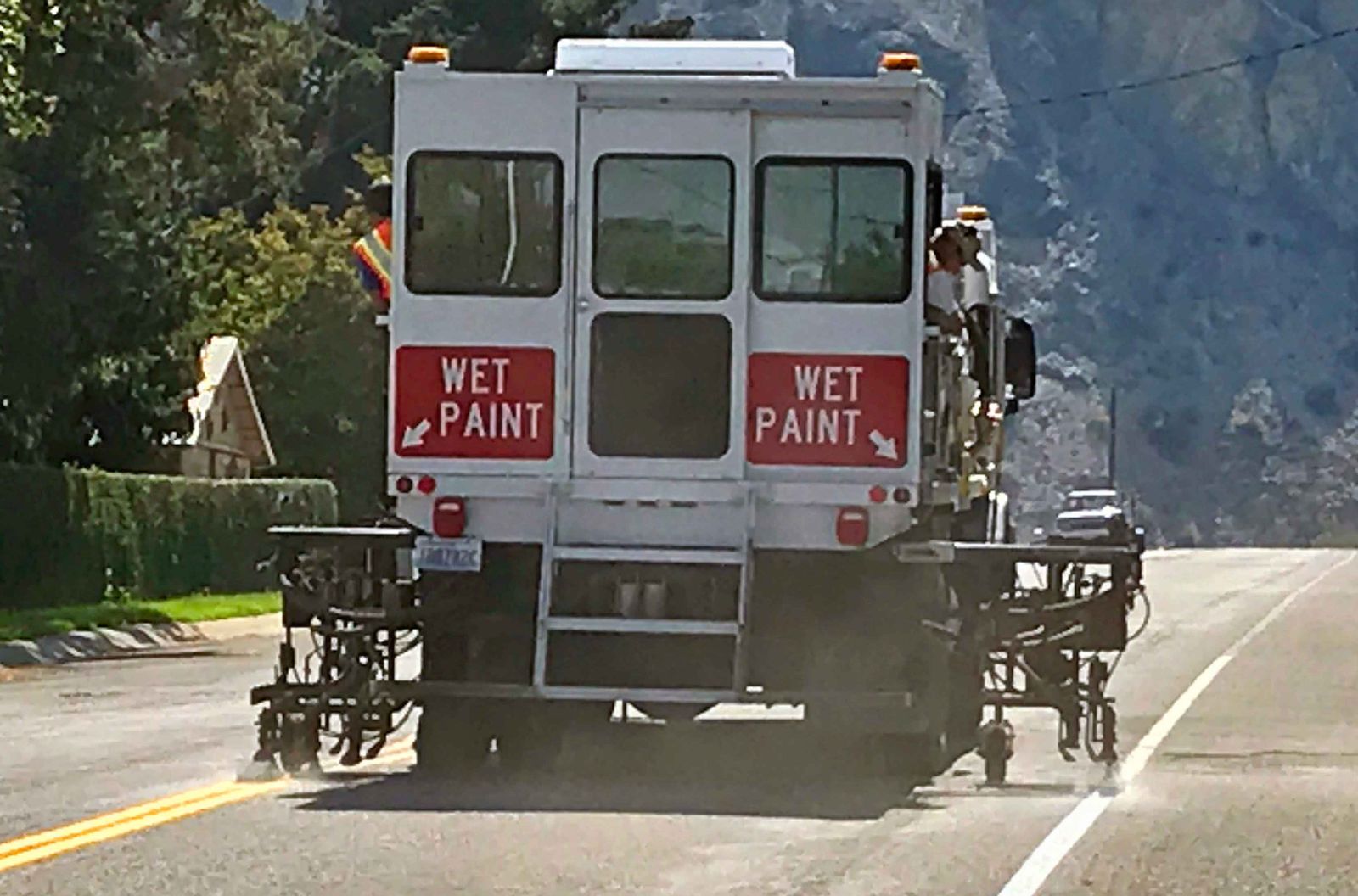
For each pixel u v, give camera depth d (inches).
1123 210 5841.5
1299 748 745.0
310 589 616.7
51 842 500.4
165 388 1886.1
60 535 1590.8
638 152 610.5
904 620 606.9
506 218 613.3
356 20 3563.0
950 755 671.1
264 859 476.7
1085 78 6048.2
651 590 601.6
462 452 611.2
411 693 594.9
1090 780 639.8
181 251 1643.7
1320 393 5728.3
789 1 5669.3
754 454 606.2
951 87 5787.4
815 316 606.2
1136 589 670.5
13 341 1512.1
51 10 1341.0
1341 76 6136.8
